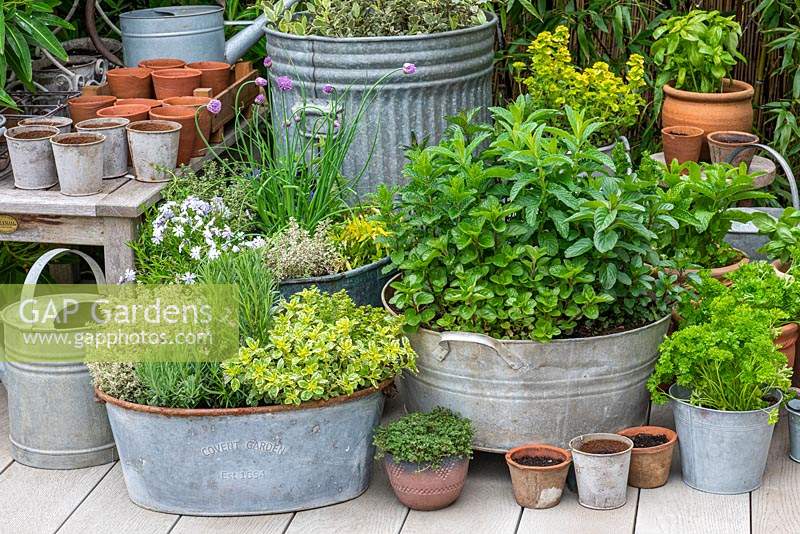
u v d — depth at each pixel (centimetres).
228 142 404
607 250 271
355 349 278
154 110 353
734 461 283
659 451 286
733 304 287
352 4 380
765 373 272
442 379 291
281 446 276
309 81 377
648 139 484
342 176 371
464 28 386
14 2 369
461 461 279
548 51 419
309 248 317
